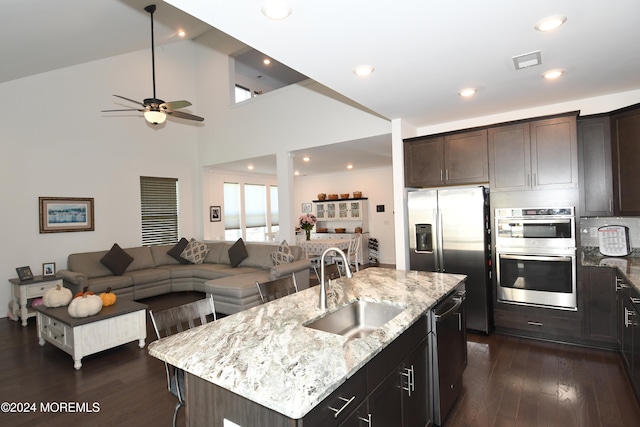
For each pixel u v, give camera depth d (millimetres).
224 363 1334
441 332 2162
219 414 1323
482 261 3666
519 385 2666
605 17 1925
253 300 4461
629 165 3090
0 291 4824
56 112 5395
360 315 2260
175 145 7078
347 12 1789
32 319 4719
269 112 6238
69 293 3812
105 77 5977
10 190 4938
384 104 3529
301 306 2096
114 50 5520
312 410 1086
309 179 10227
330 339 1541
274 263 5473
